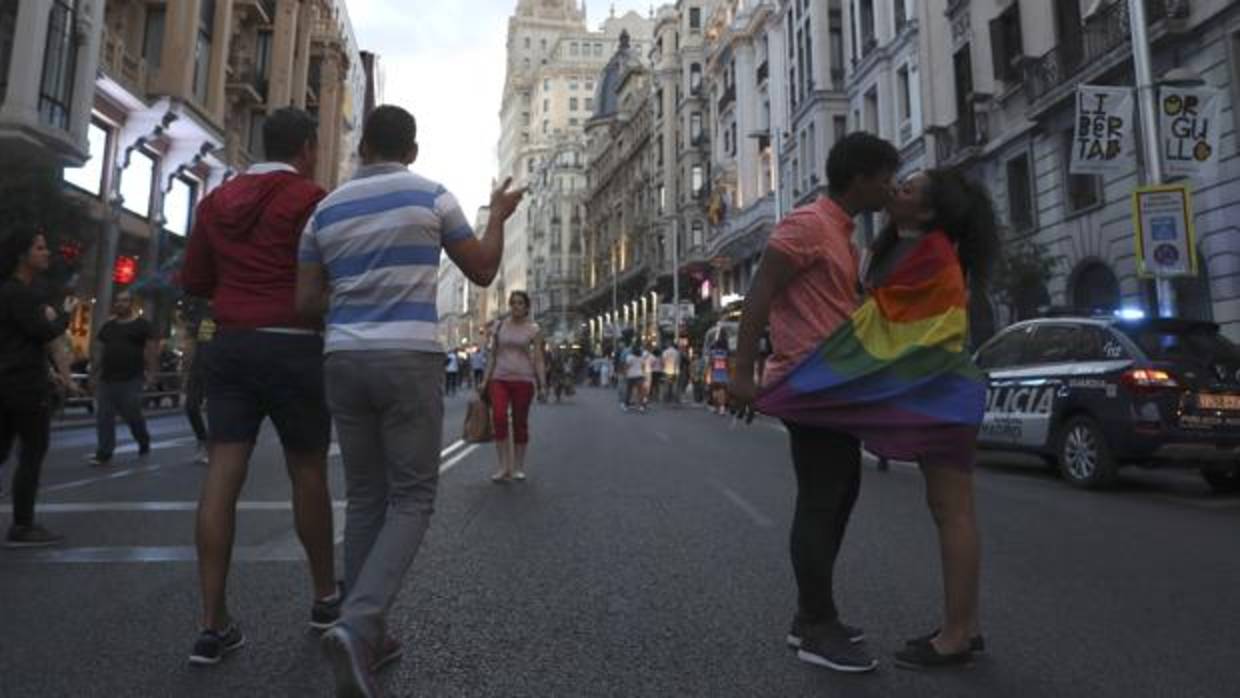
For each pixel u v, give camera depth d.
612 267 82.06
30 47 19.50
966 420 3.32
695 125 60.50
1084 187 19.67
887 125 30.91
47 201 16.53
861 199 3.58
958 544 3.41
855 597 4.51
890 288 3.48
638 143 72.00
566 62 144.00
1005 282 18.45
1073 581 4.92
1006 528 6.61
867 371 3.37
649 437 14.59
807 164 37.69
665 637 3.86
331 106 46.34
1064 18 20.56
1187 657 3.62
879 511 7.16
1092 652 3.68
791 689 3.24
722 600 4.46
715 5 58.12
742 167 48.97
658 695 3.19
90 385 19.66
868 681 3.32
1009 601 4.49
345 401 3.24
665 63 65.31
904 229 3.65
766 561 5.33
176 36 27.44
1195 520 7.05
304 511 3.82
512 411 9.23
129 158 26.53
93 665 3.44
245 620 4.04
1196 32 15.95
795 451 3.54
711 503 7.56
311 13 43.81
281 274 3.63
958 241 3.65
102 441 10.18
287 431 3.72
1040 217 21.09
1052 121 20.31
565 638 3.85
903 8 29.92
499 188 3.46
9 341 5.52
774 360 3.57
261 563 5.16
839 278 3.48
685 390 38.66
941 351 3.39
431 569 5.12
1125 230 17.98
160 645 3.68
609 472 9.75
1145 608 4.36
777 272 3.43
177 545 5.66
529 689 3.24
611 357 71.06
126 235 27.58
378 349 3.13
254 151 36.53
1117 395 8.62
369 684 2.68
